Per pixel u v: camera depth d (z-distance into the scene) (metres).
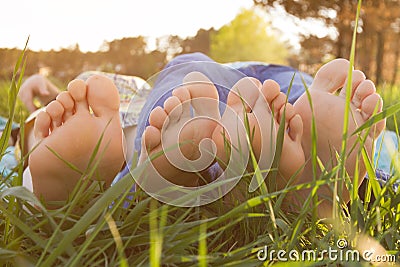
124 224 0.82
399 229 0.90
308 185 0.77
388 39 11.20
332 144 1.10
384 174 1.35
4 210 0.75
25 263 0.70
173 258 0.70
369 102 1.11
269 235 0.81
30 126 1.94
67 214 0.78
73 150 1.02
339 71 1.15
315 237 0.85
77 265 0.69
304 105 1.12
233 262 0.72
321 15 11.07
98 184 0.94
